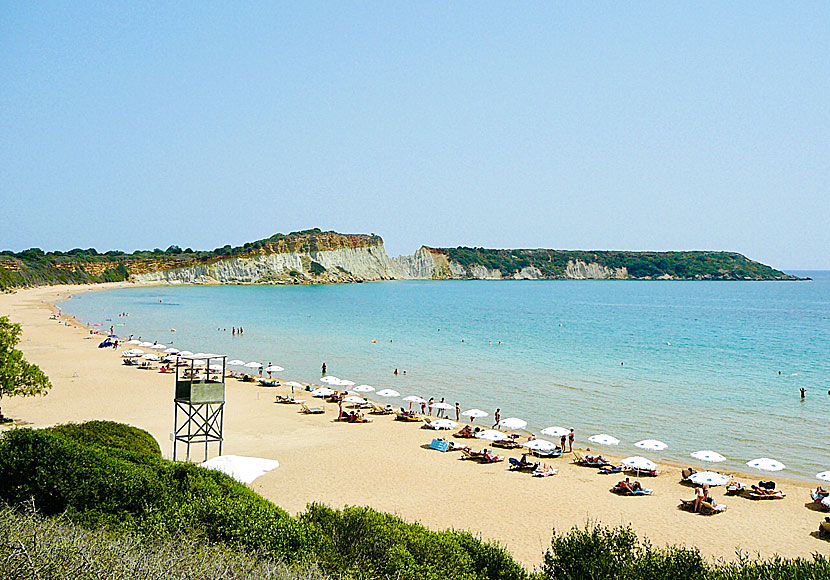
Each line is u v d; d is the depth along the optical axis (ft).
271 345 292.20
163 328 360.69
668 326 406.62
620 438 134.00
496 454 115.34
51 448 50.88
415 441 126.31
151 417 138.31
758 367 234.58
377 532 47.73
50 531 37.22
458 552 46.75
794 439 132.46
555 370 224.33
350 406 161.17
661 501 93.76
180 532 43.86
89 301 556.92
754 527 83.51
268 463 94.12
